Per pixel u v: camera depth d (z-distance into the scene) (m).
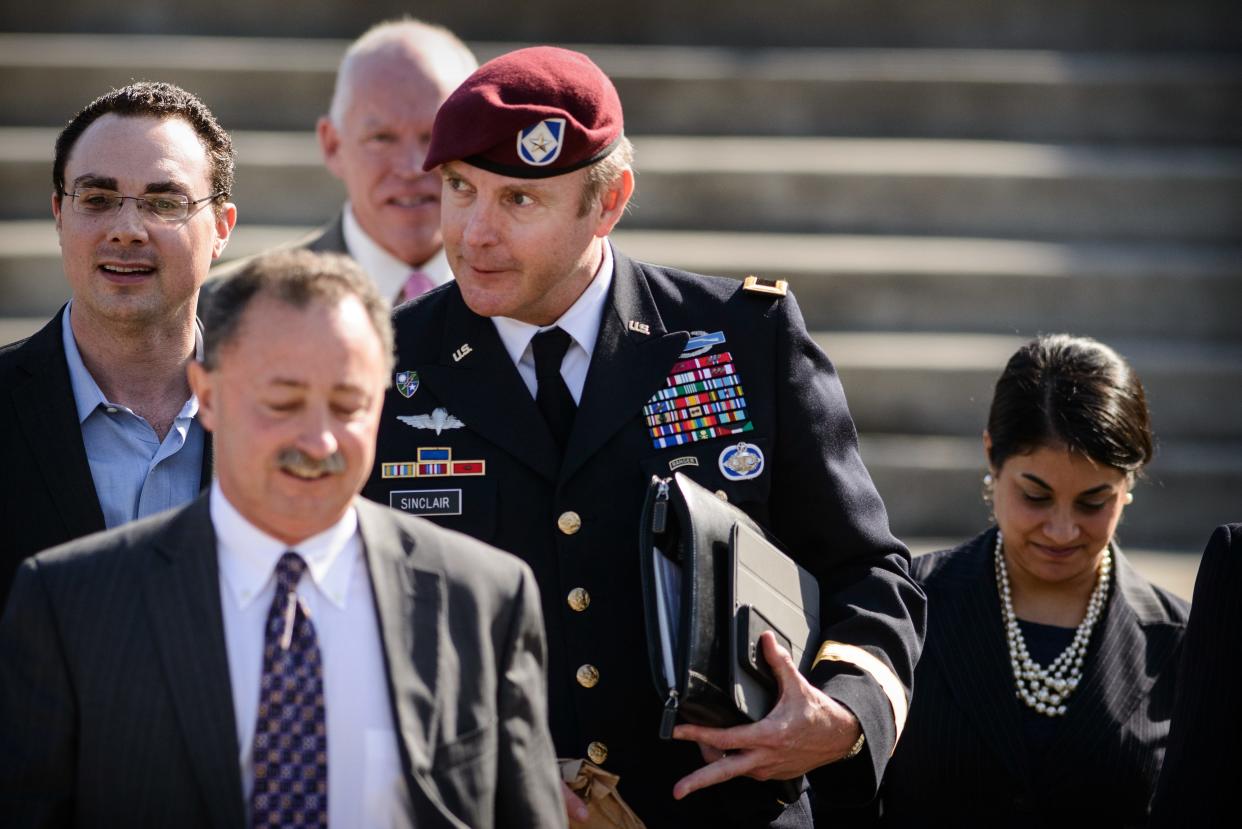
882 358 24.17
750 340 11.66
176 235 11.45
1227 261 26.28
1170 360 24.55
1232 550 10.39
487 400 11.27
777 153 27.45
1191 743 10.30
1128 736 12.20
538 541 11.12
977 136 28.38
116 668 8.29
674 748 11.01
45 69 27.23
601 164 11.01
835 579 11.49
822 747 10.22
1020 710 12.36
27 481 11.14
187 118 11.73
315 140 27.44
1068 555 12.35
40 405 11.32
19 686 8.33
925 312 25.36
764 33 29.66
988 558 13.06
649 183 26.72
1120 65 29.17
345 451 8.28
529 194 10.77
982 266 25.48
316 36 29.38
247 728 8.37
